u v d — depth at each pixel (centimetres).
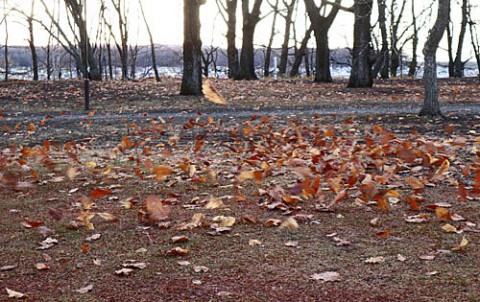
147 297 366
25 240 490
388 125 1305
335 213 552
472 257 420
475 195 601
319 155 782
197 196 636
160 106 1939
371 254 435
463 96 2109
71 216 562
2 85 2686
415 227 500
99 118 1623
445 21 1382
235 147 1011
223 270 410
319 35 3158
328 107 1833
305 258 430
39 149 895
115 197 630
